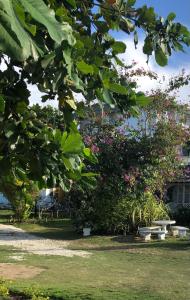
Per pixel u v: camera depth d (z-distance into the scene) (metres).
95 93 3.37
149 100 3.84
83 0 3.76
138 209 21.12
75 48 2.79
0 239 20.42
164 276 12.38
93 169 20.38
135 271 13.10
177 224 26.06
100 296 9.80
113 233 21.31
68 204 22.17
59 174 3.30
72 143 3.27
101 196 21.27
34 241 19.94
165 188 24.44
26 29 2.10
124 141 21.27
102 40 3.78
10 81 3.14
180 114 22.55
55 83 2.84
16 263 14.12
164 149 21.34
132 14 3.83
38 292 9.70
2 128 3.26
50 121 3.78
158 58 3.88
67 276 12.22
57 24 2.15
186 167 24.31
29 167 3.36
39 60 2.69
